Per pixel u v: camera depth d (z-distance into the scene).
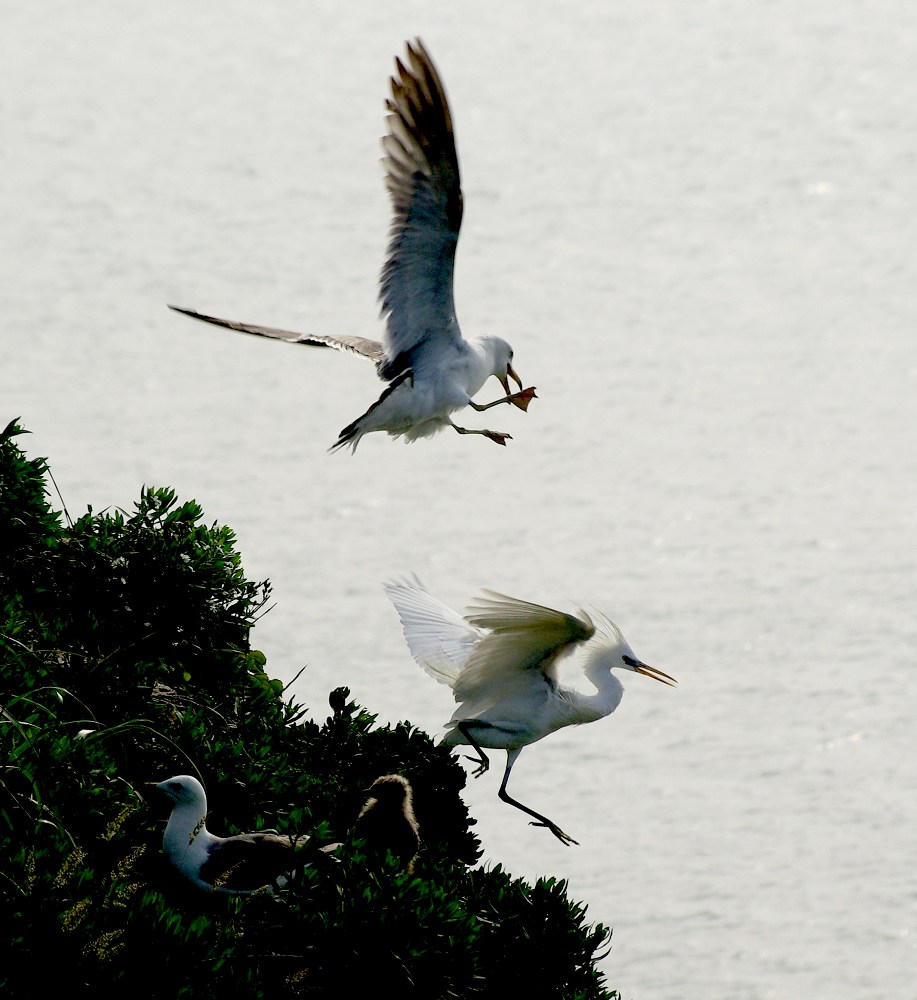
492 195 112.50
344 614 51.59
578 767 44.16
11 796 9.34
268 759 11.75
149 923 8.53
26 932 8.27
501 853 40.19
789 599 54.16
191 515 13.82
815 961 35.72
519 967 10.59
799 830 41.16
